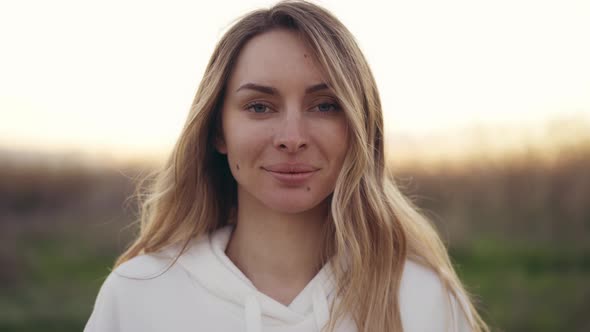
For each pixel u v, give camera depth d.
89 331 1.78
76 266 8.00
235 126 1.65
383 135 1.85
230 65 1.70
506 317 5.70
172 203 1.86
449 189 9.92
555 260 7.44
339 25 1.73
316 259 1.77
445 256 2.02
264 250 1.75
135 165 10.37
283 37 1.64
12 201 11.29
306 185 1.63
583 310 5.72
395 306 1.72
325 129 1.63
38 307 6.30
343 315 1.68
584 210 8.86
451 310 1.80
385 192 1.84
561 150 9.63
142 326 1.73
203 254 1.78
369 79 1.78
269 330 1.65
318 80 1.62
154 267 1.79
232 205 1.93
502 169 9.76
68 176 11.55
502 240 8.29
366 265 1.73
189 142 1.82
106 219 10.34
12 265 7.56
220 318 1.69
